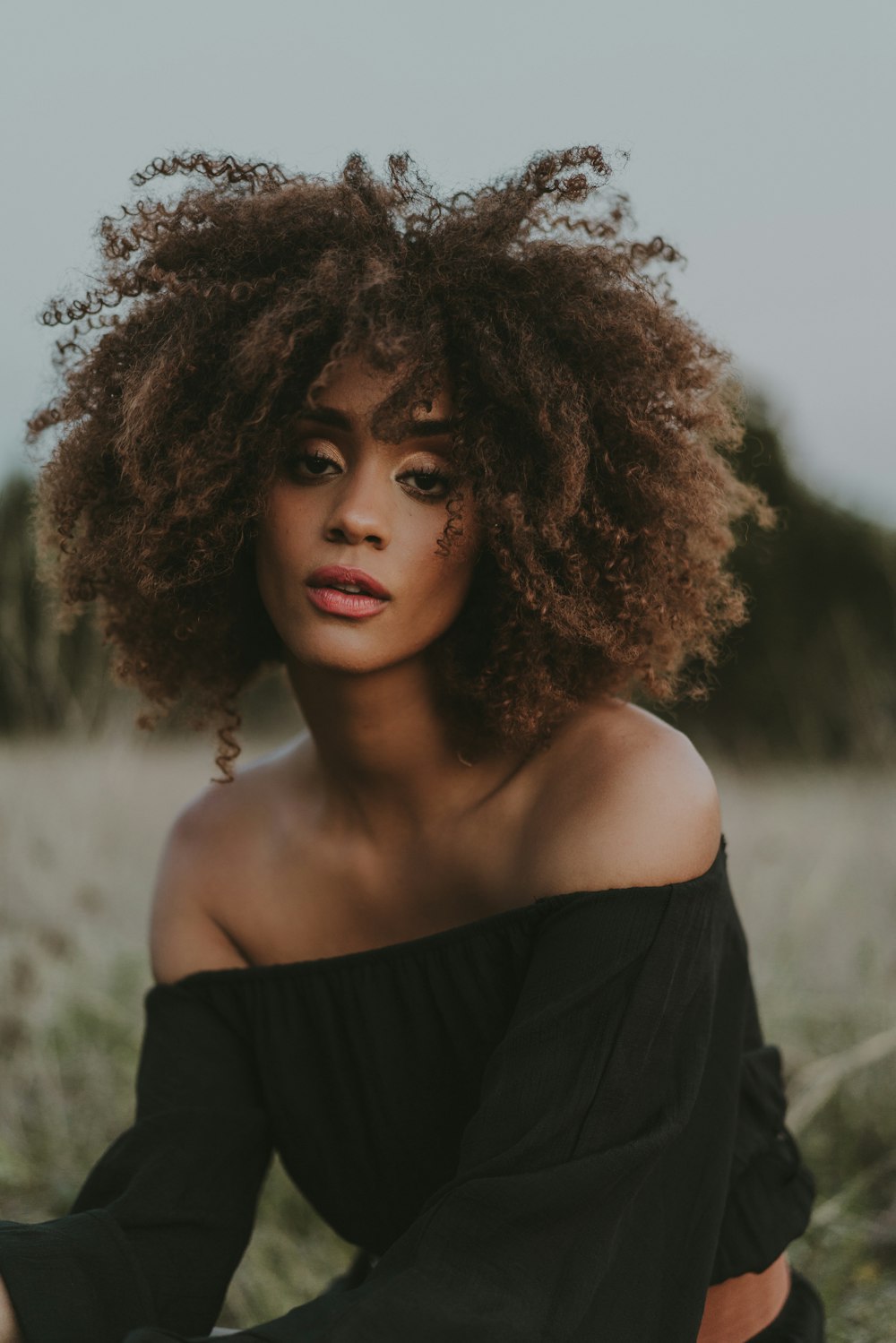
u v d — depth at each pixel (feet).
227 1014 5.11
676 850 4.21
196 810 5.44
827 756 18.97
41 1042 9.48
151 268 4.83
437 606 4.40
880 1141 8.82
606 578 4.59
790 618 28.73
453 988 4.58
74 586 5.42
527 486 4.39
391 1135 4.86
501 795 4.65
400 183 4.61
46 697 13.47
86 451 4.96
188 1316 4.49
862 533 29.19
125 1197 4.59
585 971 4.03
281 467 4.33
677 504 4.73
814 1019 10.21
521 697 4.49
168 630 5.30
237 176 5.02
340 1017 4.86
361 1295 3.59
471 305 4.35
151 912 5.43
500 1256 3.63
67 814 12.10
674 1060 4.15
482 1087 4.11
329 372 4.07
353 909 4.94
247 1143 4.98
